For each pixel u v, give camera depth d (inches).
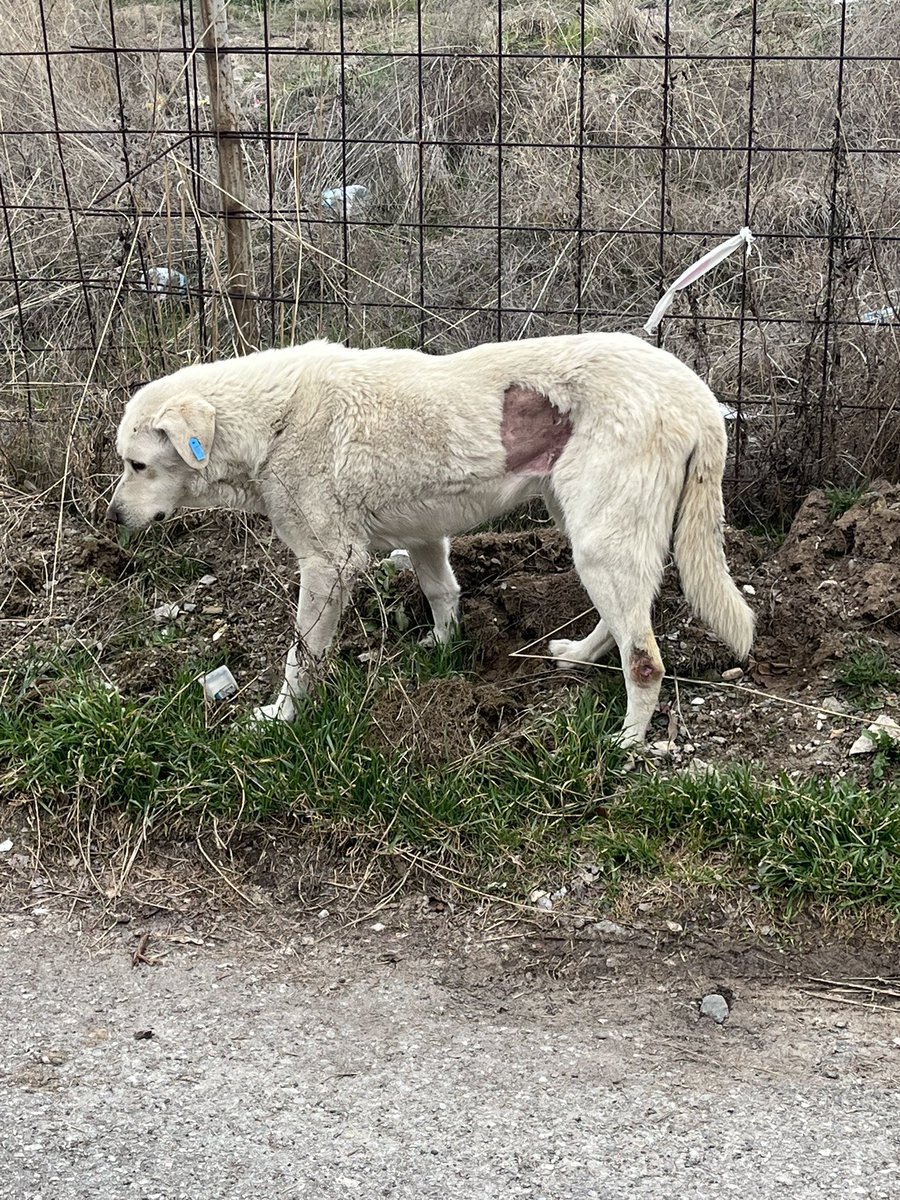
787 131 165.5
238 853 95.1
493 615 115.7
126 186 139.4
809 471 126.9
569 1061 79.0
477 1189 70.9
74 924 90.7
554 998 84.0
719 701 105.3
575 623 113.0
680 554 99.6
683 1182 71.1
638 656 99.0
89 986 85.5
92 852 96.3
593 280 152.1
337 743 99.3
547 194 161.2
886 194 149.9
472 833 94.4
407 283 154.5
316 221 135.6
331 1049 80.1
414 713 100.2
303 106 178.5
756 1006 82.9
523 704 105.7
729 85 172.2
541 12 191.8
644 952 86.7
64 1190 71.5
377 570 118.4
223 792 97.2
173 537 125.9
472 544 121.1
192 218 140.6
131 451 103.7
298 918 90.8
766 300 146.0
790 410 131.3
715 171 167.0
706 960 86.0
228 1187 71.4
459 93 178.4
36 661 111.8
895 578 110.1
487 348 102.1
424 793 95.9
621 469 96.6
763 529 126.5
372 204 170.7
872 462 125.3
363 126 176.2
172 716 104.2
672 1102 76.0
